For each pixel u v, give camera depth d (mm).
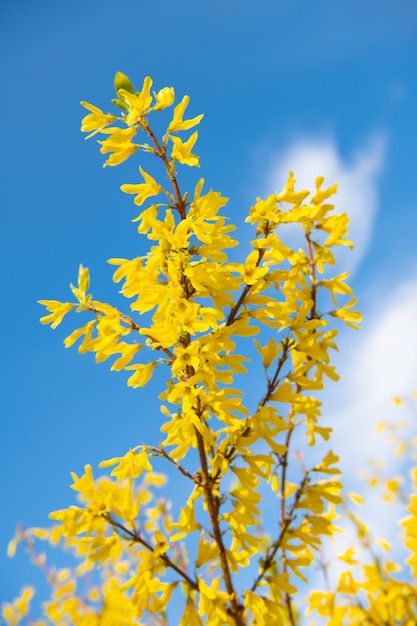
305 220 2543
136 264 2195
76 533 2285
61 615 3504
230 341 2170
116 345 2238
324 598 3150
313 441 2711
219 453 2305
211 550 2393
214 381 2125
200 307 2184
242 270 2297
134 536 2336
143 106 2297
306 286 2730
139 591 2273
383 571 3385
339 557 3172
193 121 2324
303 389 2678
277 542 2520
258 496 2336
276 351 2461
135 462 2271
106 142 2285
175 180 2287
